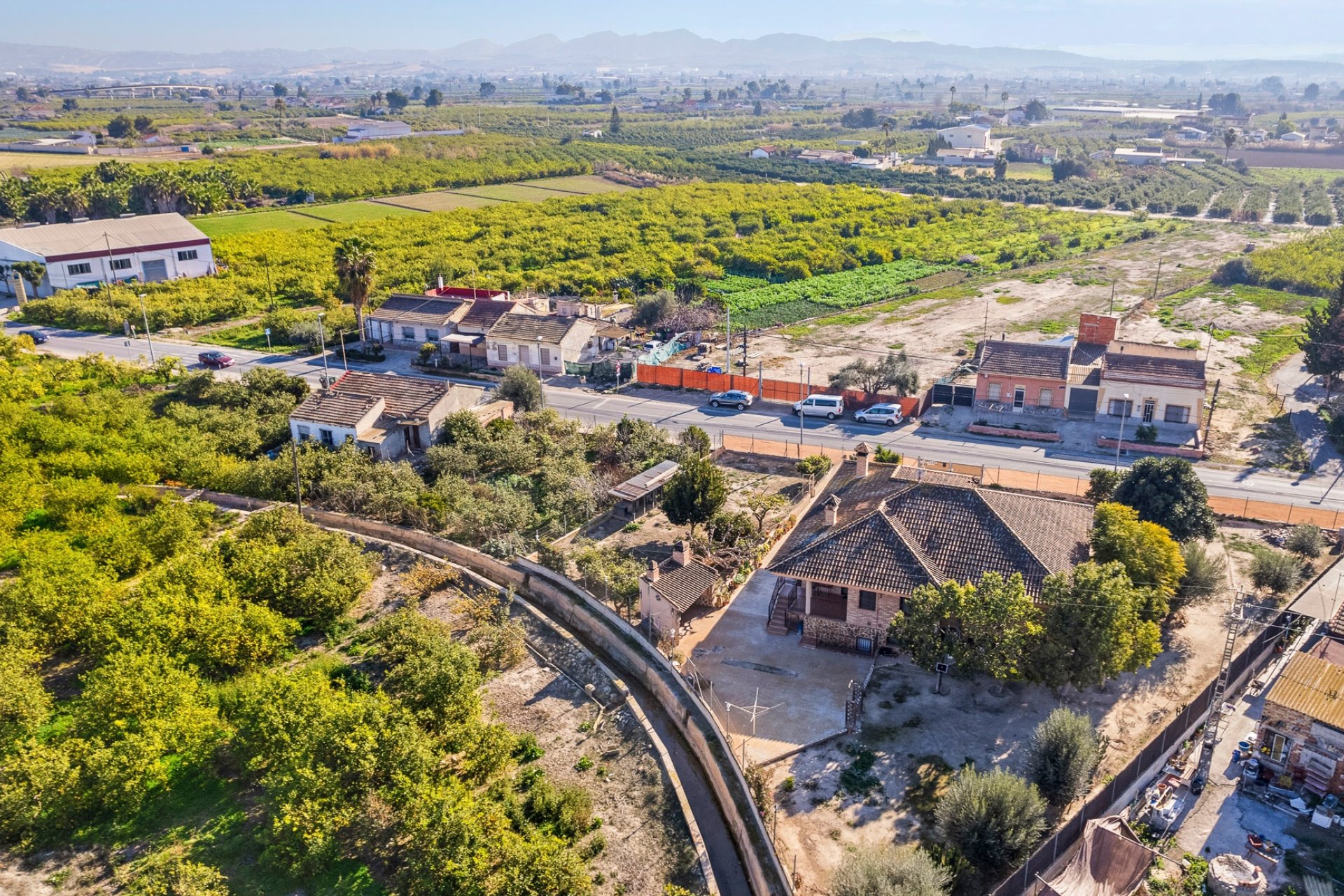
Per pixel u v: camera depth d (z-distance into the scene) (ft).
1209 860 108.37
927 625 136.46
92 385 294.87
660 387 298.76
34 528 202.28
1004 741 130.41
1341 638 141.69
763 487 221.05
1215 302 391.86
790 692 143.33
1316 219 578.25
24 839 120.88
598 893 112.68
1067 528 160.04
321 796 120.06
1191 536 174.70
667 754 135.54
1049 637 133.08
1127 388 253.24
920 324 370.12
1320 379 289.53
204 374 280.10
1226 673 119.96
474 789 129.08
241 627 153.48
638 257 488.85
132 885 114.21
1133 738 130.41
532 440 240.12
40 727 140.56
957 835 110.01
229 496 219.00
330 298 399.85
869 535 153.07
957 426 258.98
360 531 206.18
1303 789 118.52
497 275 442.09
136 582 179.63
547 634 167.32
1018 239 548.31
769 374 303.07
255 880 115.34
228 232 537.65
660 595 157.58
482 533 197.67
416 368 319.06
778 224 590.55
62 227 427.74
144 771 126.31
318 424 237.86
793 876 108.47
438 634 154.20
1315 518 197.36
